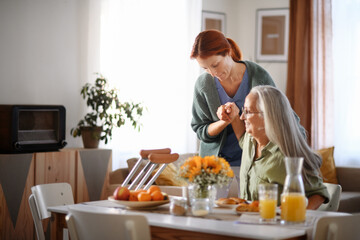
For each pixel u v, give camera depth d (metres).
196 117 3.04
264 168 2.22
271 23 6.08
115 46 4.81
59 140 4.16
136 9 4.98
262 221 1.85
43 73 4.47
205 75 2.96
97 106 4.39
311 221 1.89
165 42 5.22
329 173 5.24
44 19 4.47
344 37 5.69
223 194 2.32
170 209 2.05
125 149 4.89
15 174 3.79
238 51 2.93
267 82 2.88
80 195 4.25
